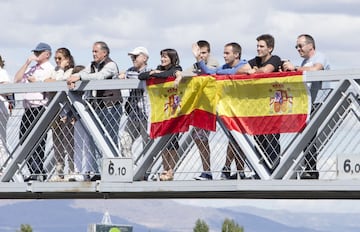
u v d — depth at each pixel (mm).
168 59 18797
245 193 18844
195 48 19188
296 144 17750
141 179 19031
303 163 17922
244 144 18203
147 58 19594
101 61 19484
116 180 19094
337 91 17516
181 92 18547
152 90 18797
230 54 18516
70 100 19562
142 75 18734
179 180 18594
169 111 18688
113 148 19328
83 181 19391
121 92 19203
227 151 18422
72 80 19281
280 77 17859
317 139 17797
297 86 17766
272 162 18125
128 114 19172
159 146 18844
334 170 17672
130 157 19016
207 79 18312
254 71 18078
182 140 18719
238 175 18297
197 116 18484
